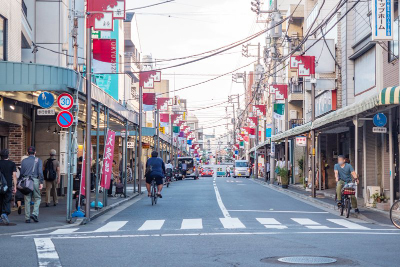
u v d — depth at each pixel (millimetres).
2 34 20406
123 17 17922
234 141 122000
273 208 22578
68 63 28656
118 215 19672
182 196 29953
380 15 20188
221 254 9969
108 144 21906
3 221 15641
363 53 29000
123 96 53969
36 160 16531
